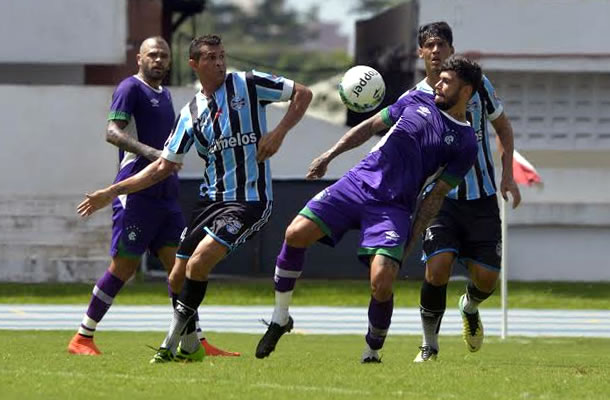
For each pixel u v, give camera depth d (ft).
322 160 129.49
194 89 353.10
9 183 350.43
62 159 351.87
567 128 385.91
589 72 379.35
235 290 323.57
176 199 153.17
